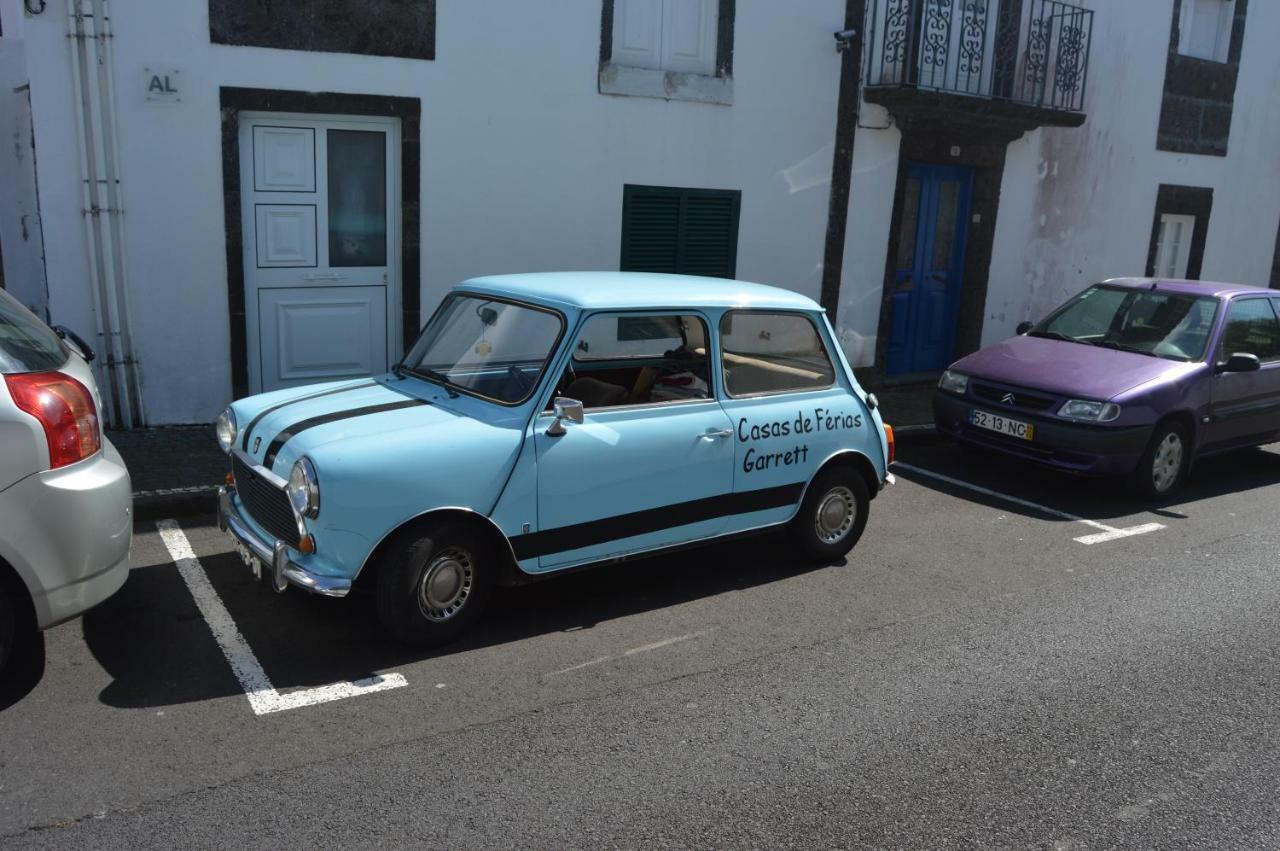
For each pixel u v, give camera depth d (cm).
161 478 679
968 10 1139
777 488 563
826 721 424
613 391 506
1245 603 582
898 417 1015
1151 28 1321
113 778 357
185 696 418
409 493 437
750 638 504
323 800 350
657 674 460
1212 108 1434
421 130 848
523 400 479
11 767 361
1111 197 1346
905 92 1038
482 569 473
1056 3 1195
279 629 486
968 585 594
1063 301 1334
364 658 459
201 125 773
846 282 1114
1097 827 359
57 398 396
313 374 863
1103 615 556
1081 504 781
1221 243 1526
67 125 737
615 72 922
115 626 483
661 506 516
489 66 866
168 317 790
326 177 838
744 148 1011
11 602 397
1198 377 796
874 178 1105
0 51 852
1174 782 391
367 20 810
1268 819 369
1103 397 750
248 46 776
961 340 1256
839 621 531
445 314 568
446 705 421
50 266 751
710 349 535
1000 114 1127
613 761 385
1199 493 834
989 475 859
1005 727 427
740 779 377
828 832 347
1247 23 1442
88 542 400
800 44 1021
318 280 850
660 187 973
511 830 338
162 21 748
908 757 399
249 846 323
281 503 447
